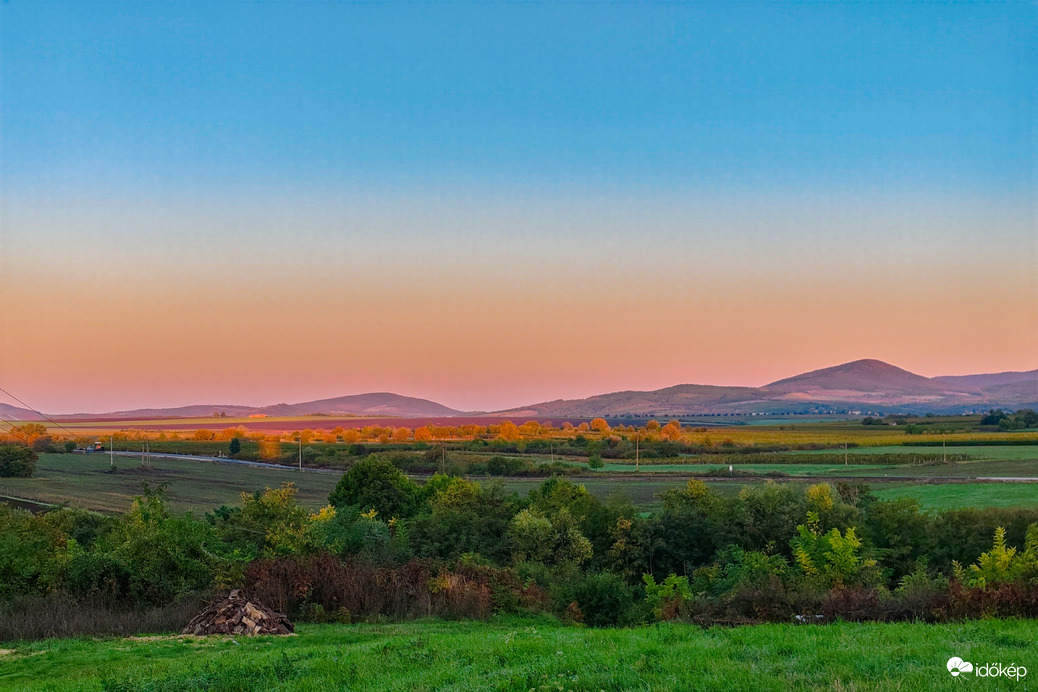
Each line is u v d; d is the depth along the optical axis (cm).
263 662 1384
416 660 1341
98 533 4669
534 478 12012
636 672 1102
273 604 2447
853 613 1806
